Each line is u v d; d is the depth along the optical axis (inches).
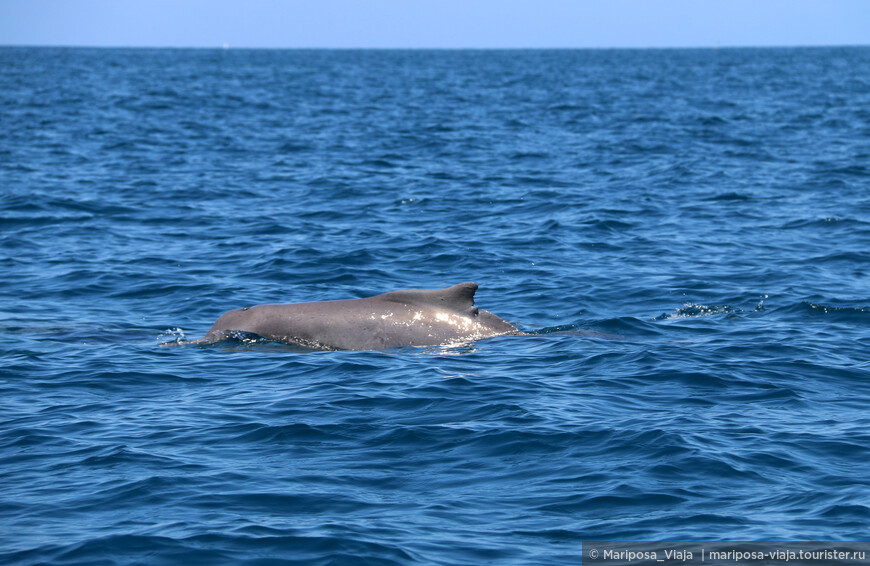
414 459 1705.2
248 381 2183.8
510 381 2150.6
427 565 1318.9
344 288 3223.4
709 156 6894.7
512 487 1585.9
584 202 4918.8
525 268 3511.3
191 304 3002.0
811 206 4771.2
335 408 1971.0
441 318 2564.0
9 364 2297.0
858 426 1866.4
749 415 1936.5
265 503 1517.0
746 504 1509.6
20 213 4500.5
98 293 3132.4
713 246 3885.3
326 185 5546.3
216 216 4559.5
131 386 2148.1
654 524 1443.2
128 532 1406.3
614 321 2723.9
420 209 4783.5
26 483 1595.7
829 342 2518.5
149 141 7859.3
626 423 1865.2
